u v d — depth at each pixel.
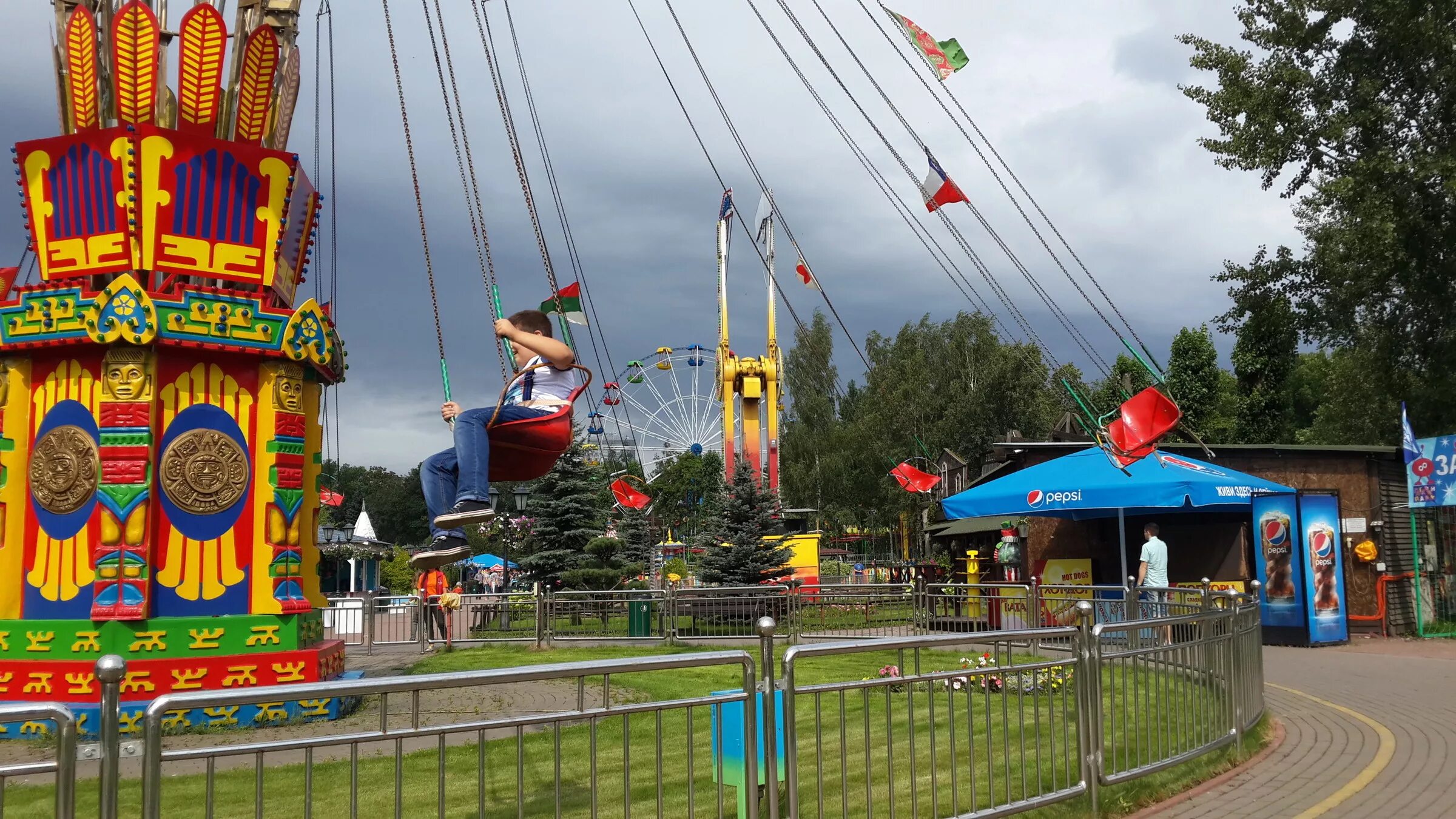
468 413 7.92
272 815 6.45
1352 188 27.08
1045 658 6.86
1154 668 7.66
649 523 57.19
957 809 6.03
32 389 10.96
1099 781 6.89
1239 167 29.50
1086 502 17.78
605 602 21.03
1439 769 8.30
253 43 11.05
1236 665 9.02
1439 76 27.30
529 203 9.52
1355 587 20.22
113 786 3.85
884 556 66.75
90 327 10.40
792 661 5.59
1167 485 17.39
